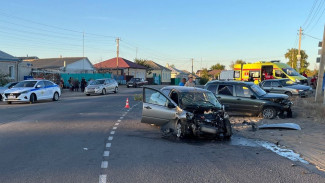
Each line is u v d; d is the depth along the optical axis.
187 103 8.84
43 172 5.27
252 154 6.83
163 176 5.12
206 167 5.71
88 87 27.97
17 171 5.31
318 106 14.80
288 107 12.26
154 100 9.62
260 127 10.23
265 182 4.89
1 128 9.66
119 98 23.88
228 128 8.49
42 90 19.83
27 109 15.45
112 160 6.12
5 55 32.53
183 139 8.44
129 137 8.53
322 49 18.34
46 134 8.72
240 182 4.86
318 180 5.02
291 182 4.90
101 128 9.89
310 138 8.52
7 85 21.88
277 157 6.57
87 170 5.41
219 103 9.49
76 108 16.00
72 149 6.98
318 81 18.41
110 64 61.19
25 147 7.11
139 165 5.78
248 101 12.58
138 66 63.22
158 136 8.79
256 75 26.59
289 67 25.53
